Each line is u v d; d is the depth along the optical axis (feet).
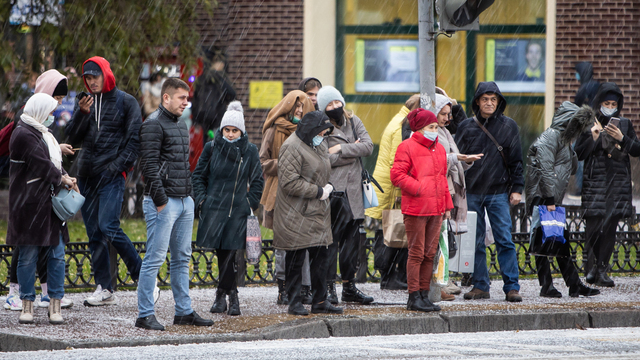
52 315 69.00
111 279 86.38
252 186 75.00
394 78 187.42
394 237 83.82
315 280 73.67
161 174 66.54
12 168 68.08
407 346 61.11
